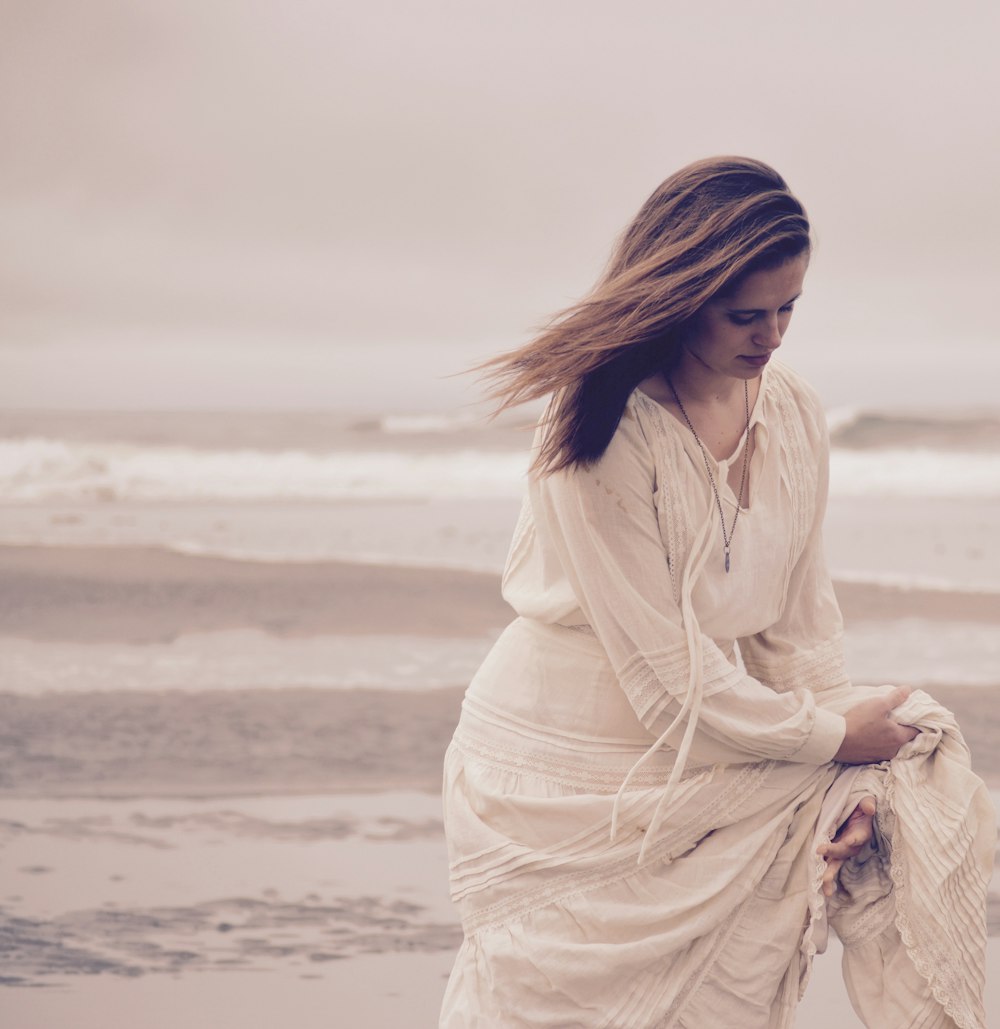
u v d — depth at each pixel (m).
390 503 17.75
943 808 2.38
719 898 2.33
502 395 2.24
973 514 16.06
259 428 26.28
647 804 2.33
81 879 4.40
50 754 5.83
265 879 4.41
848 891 2.42
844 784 2.39
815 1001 3.61
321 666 7.59
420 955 3.82
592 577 2.31
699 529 2.32
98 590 9.91
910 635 8.45
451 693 6.97
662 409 2.32
